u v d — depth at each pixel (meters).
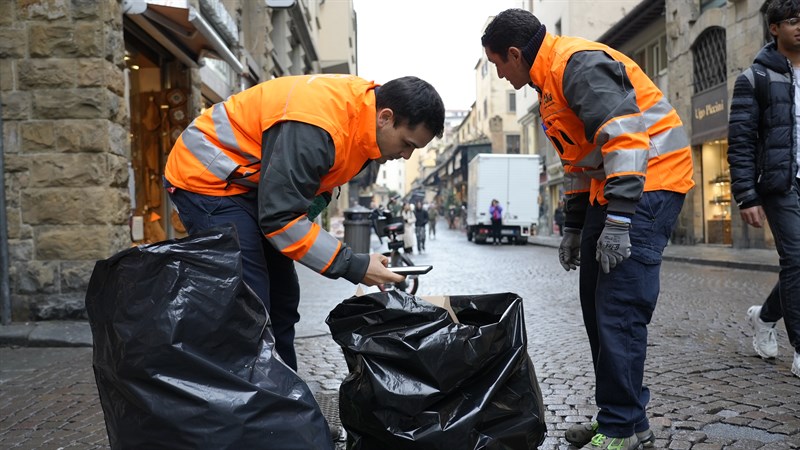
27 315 5.41
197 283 1.66
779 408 3.04
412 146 2.09
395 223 7.59
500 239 24.39
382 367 1.87
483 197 24.83
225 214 2.11
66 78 5.45
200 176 2.10
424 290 8.70
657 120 2.41
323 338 5.19
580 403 3.22
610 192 2.21
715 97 16.55
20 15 5.45
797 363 3.60
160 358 1.58
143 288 1.63
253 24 14.43
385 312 1.92
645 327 2.48
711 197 17.75
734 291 7.84
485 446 1.85
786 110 3.52
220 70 11.25
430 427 1.81
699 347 4.52
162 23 6.75
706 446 2.56
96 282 1.73
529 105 36.22
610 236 2.24
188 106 8.61
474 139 51.44
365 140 2.07
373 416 1.85
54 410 3.28
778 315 3.97
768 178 3.56
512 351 1.97
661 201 2.39
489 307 2.14
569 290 8.49
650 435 2.56
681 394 3.30
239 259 1.72
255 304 1.76
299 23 20.06
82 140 5.46
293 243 1.97
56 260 5.47
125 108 5.90
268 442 1.62
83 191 5.47
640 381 2.47
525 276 10.65
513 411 1.94
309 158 1.94
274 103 2.03
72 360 4.50
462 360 1.85
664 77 20.48
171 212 8.57
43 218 5.46
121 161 5.75
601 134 2.22
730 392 3.33
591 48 2.30
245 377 1.66
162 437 1.57
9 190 5.45
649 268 2.41
